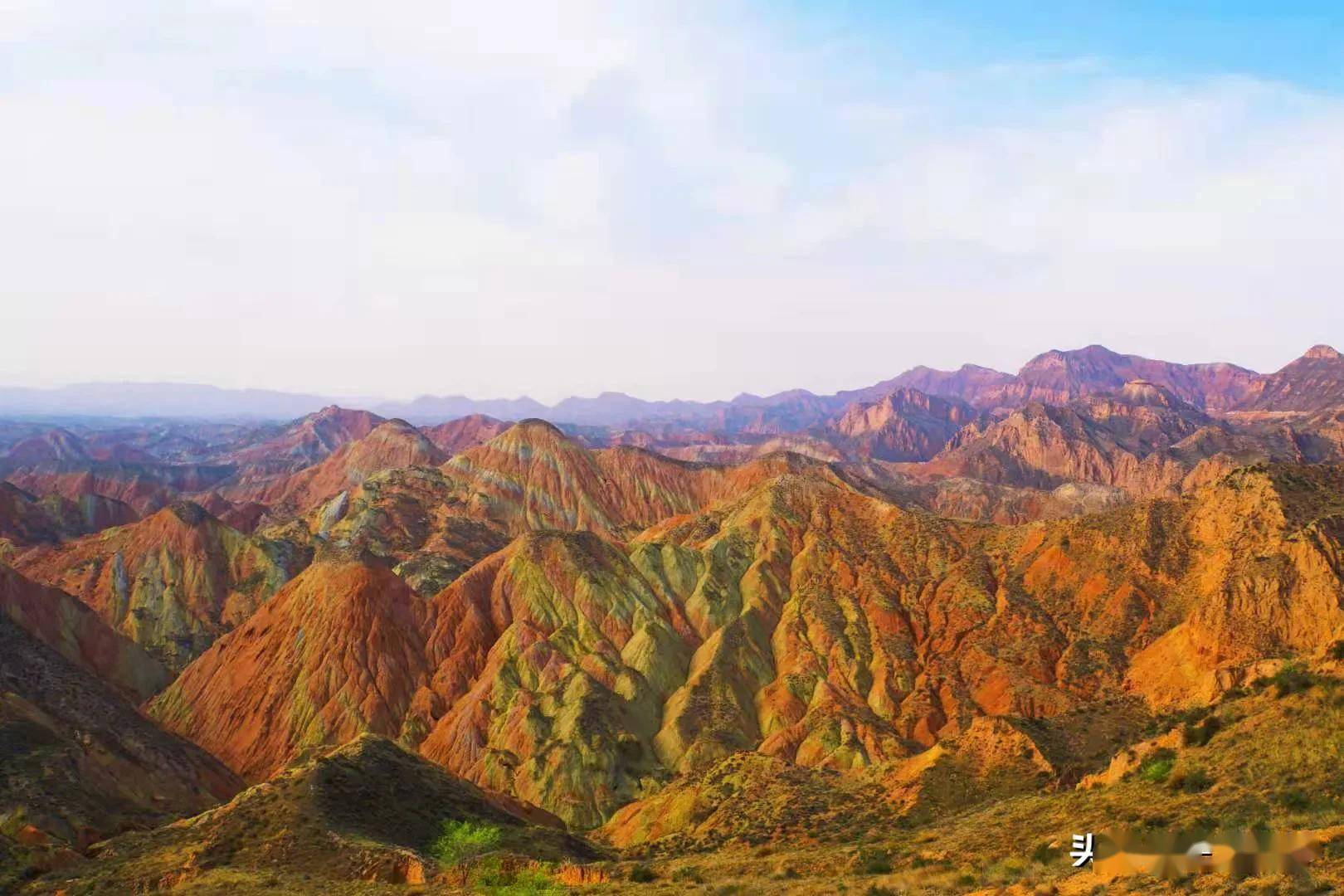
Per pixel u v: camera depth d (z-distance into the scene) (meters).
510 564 162.25
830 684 128.25
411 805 73.75
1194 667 99.75
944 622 140.12
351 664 139.50
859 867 48.72
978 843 47.66
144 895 57.72
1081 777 63.47
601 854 73.62
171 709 143.25
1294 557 100.62
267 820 67.12
